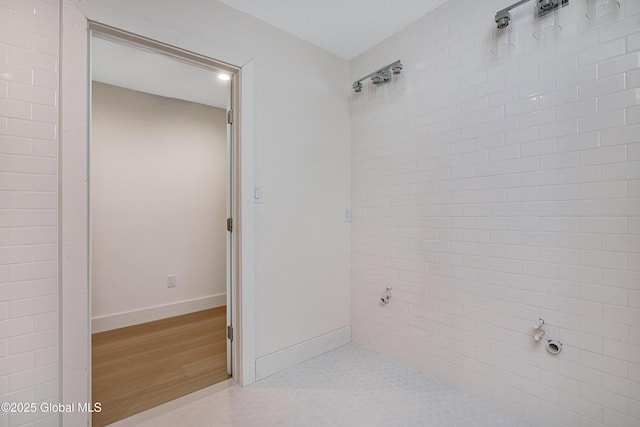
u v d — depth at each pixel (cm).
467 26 180
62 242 136
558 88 146
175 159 333
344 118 255
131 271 304
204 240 353
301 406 171
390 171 226
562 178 145
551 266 149
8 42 126
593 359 137
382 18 205
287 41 218
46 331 134
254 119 200
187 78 280
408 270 214
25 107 129
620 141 130
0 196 124
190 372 211
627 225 128
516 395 161
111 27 148
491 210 170
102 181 289
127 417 163
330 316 245
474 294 178
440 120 194
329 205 244
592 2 136
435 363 198
